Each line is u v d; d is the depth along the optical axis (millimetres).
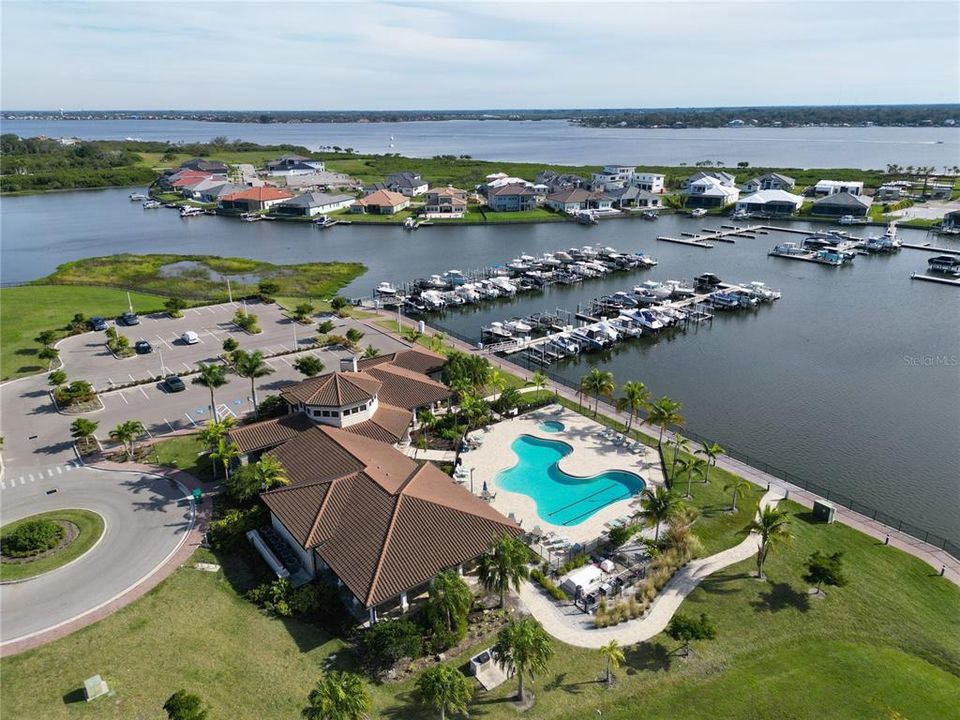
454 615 46938
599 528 62000
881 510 67750
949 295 146625
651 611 51250
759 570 54812
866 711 42688
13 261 179000
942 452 79688
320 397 72562
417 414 79625
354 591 47906
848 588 53531
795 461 77625
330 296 144500
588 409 87250
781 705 43062
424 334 118188
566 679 44969
